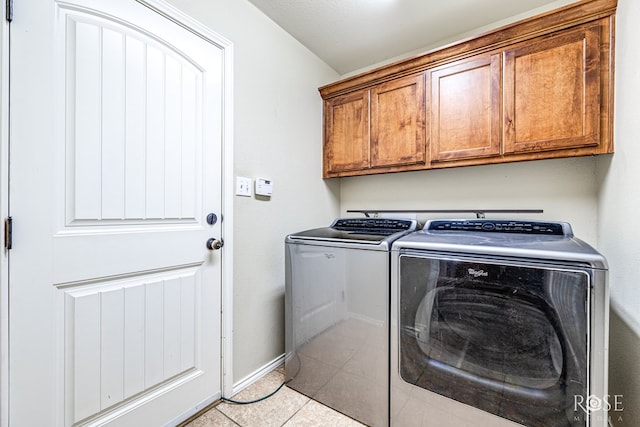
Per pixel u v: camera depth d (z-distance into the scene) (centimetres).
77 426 102
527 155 146
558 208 165
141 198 118
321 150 226
